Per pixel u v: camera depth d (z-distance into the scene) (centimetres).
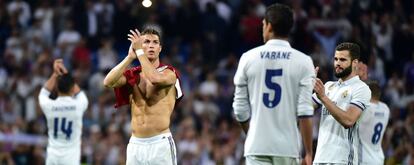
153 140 1836
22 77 3853
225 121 3600
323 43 4347
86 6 4275
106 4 4353
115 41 4319
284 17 1633
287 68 1634
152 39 1834
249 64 1652
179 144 3450
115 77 1802
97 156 3347
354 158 1848
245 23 4428
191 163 3394
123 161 3338
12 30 4272
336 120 1788
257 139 1647
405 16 4678
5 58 4056
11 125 3425
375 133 2058
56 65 2472
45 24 4253
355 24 4462
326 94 1873
